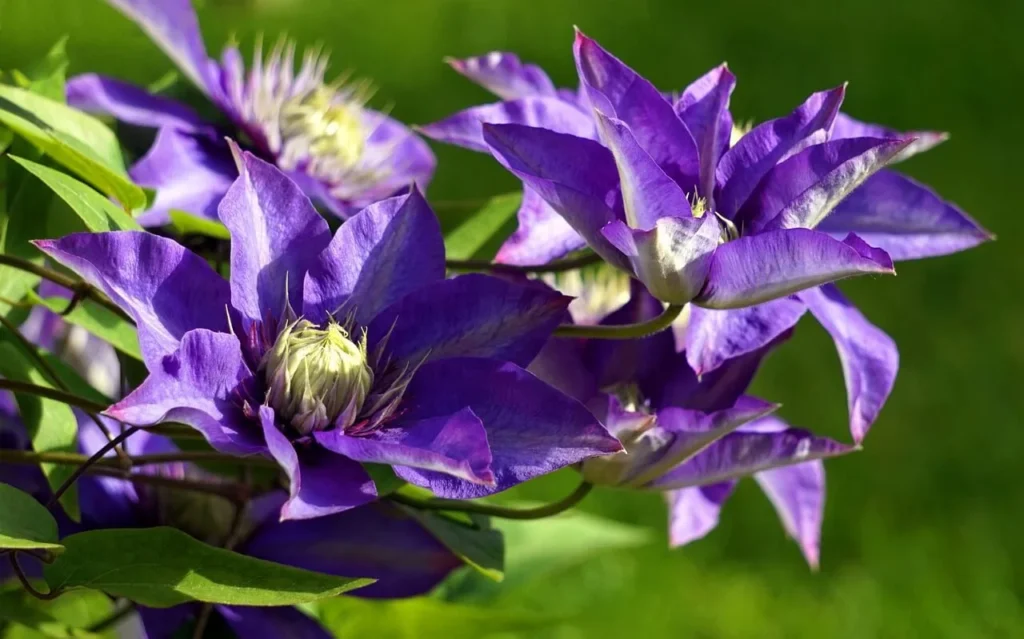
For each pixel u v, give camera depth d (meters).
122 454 0.87
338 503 0.81
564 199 0.83
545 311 0.84
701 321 0.84
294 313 0.84
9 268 0.90
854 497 2.22
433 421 0.82
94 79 0.91
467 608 0.94
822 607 2.04
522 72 0.91
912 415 2.36
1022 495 2.25
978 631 2.04
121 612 0.93
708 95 0.86
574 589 2.00
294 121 0.94
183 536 0.82
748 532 2.15
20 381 0.86
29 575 0.89
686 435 0.85
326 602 0.95
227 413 0.82
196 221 0.88
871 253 0.81
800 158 0.83
